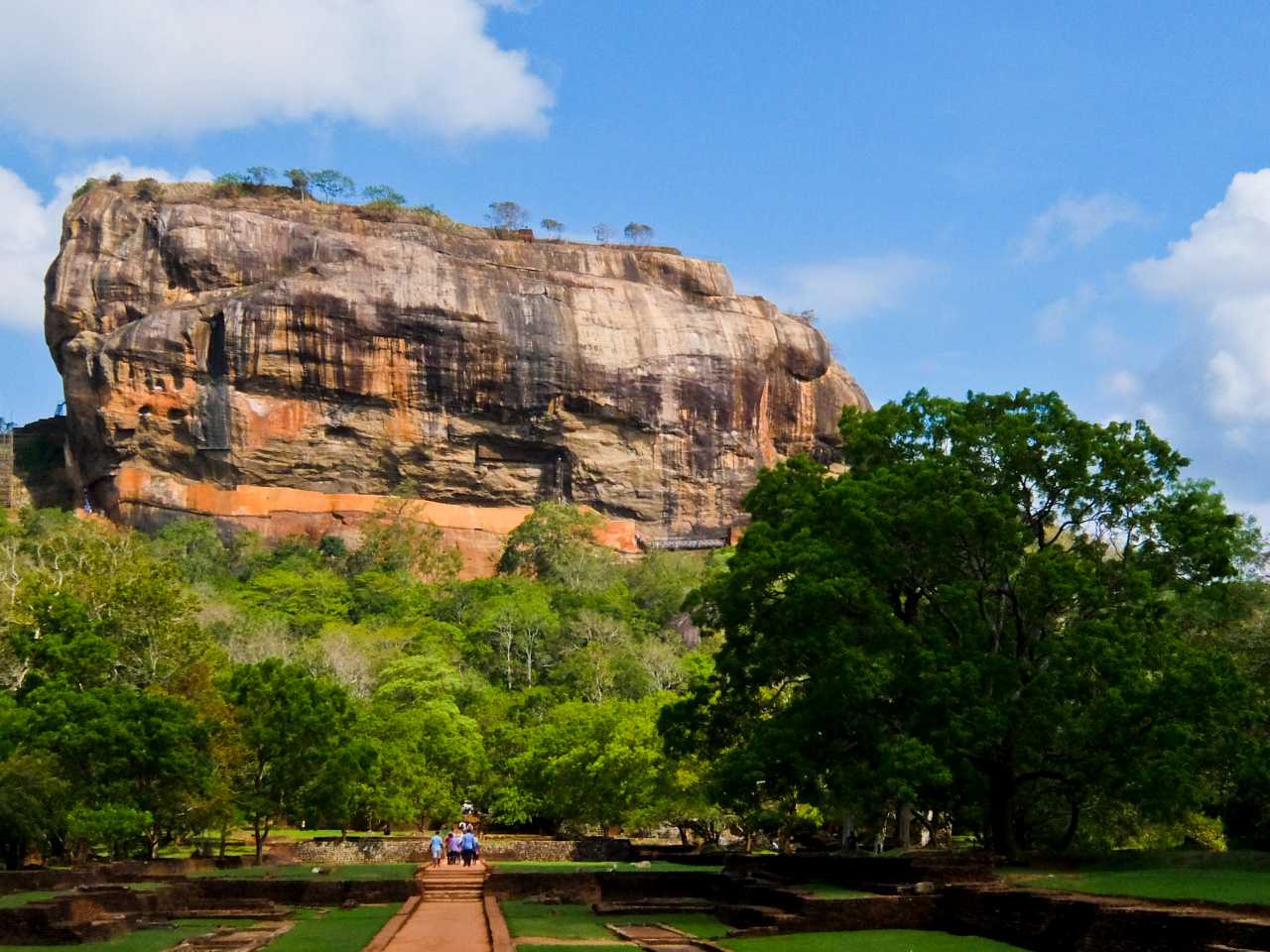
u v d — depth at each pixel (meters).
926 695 34.50
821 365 165.25
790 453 164.38
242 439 141.00
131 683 55.62
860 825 46.69
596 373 151.88
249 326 141.25
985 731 33.59
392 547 138.62
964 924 27.14
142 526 138.50
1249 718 37.66
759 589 37.72
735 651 39.56
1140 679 33.97
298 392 143.50
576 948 25.86
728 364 157.38
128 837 44.19
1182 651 36.00
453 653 107.12
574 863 56.62
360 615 122.31
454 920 33.12
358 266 147.50
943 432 39.75
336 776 52.75
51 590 58.91
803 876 35.88
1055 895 24.92
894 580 37.69
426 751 73.38
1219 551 37.09
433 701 81.06
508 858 60.00
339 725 54.31
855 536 36.59
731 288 170.38
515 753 77.31
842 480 40.28
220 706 51.44
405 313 145.75
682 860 57.44
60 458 160.25
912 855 32.28
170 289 147.38
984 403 39.78
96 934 27.52
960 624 36.78
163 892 35.31
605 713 67.75
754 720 42.41
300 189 167.00
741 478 156.88
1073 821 38.09
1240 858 33.41
